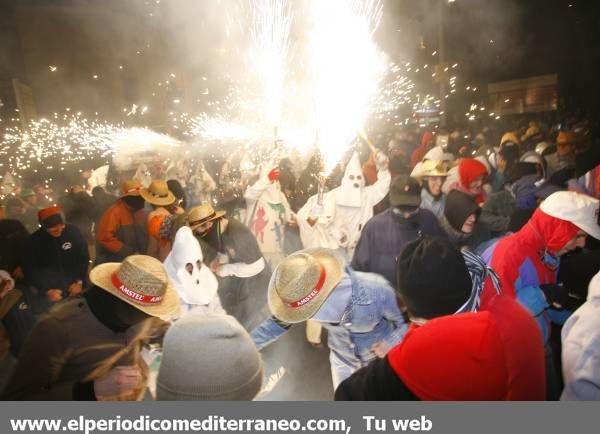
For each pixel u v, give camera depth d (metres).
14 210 8.51
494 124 23.55
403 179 4.46
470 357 1.52
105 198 8.21
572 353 2.19
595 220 2.99
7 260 4.80
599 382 2.08
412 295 2.23
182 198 6.95
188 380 1.73
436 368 1.56
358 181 5.78
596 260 3.15
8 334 4.36
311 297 2.82
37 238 4.93
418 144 14.42
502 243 3.27
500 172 8.34
